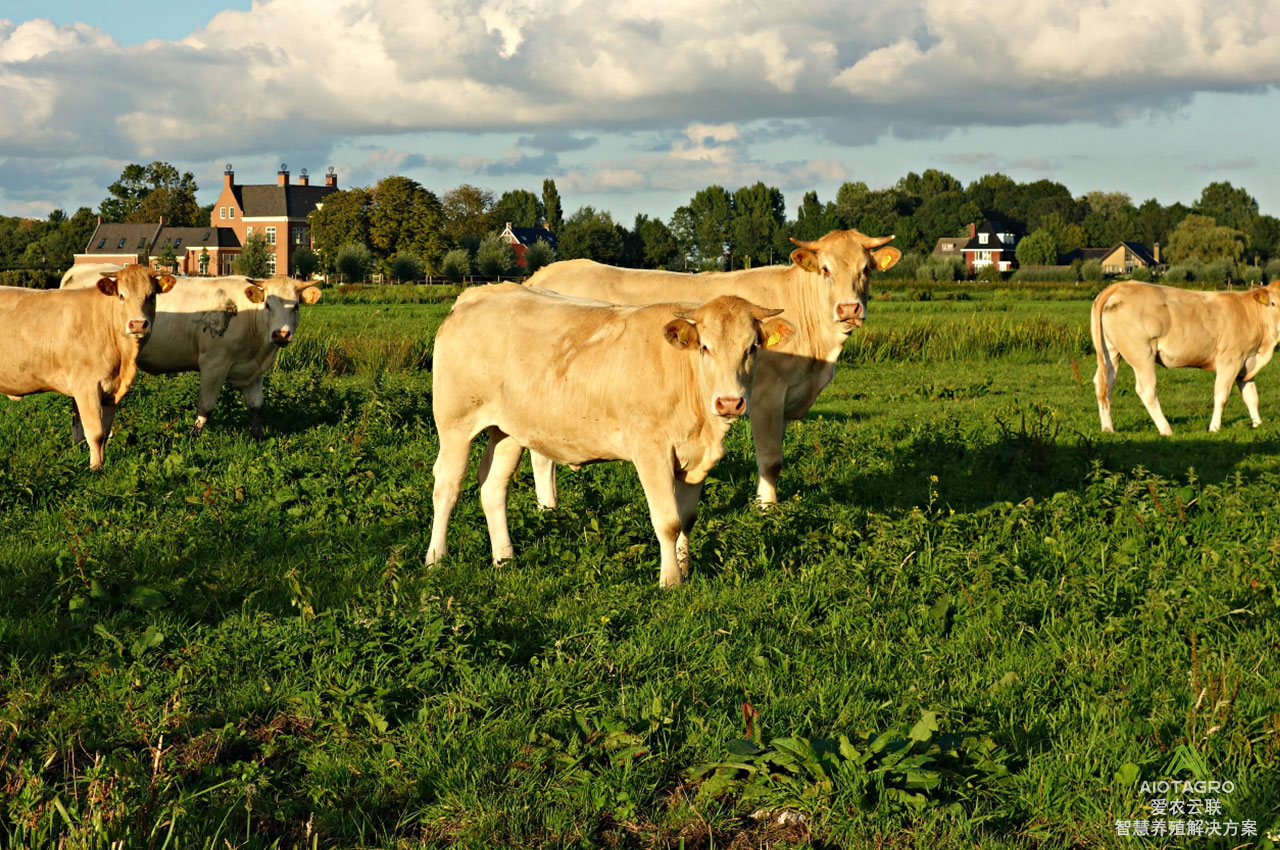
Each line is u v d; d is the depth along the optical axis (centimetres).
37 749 492
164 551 778
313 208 12925
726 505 952
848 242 966
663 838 436
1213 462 1195
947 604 668
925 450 1208
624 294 1028
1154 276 11325
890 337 2606
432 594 654
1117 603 675
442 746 495
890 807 440
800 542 805
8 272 6469
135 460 1075
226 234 12244
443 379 808
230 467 1055
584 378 738
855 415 1655
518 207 16888
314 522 864
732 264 14575
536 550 797
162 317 1290
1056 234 17675
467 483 1016
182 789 452
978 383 2042
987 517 866
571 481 1015
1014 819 443
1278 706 518
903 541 771
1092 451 1166
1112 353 1468
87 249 12319
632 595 696
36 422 1280
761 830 441
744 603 686
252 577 729
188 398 1410
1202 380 2058
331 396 1515
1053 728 510
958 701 543
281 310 1334
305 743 509
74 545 739
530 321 782
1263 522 859
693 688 552
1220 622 632
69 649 608
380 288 6481
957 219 17362
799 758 463
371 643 586
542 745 499
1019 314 4469
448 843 435
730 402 676
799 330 985
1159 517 864
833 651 612
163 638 606
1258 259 14650
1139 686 555
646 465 721
